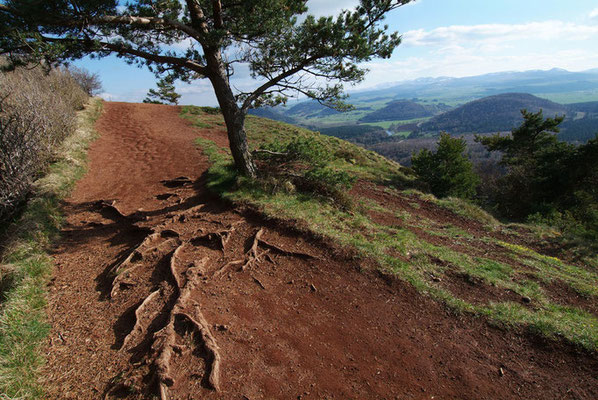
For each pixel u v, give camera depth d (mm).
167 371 3078
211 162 10609
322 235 5566
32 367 3250
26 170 7742
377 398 2998
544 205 14047
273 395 2982
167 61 6723
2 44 4660
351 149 18875
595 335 3545
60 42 5031
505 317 3916
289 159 8594
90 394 2990
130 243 5898
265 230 5918
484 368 3297
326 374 3242
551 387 3051
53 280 4918
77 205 7855
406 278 4645
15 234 5930
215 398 2900
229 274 4770
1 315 3824
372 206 9328
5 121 7891
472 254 6332
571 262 7285
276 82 7512
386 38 6738
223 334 3646
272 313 4090
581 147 16797
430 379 3189
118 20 5418
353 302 4305
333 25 6219
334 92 7262
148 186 9102
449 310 4102
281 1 6391
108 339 3672
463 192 13742
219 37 6328
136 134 15023
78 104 16359
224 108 7434
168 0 6945
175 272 4652
